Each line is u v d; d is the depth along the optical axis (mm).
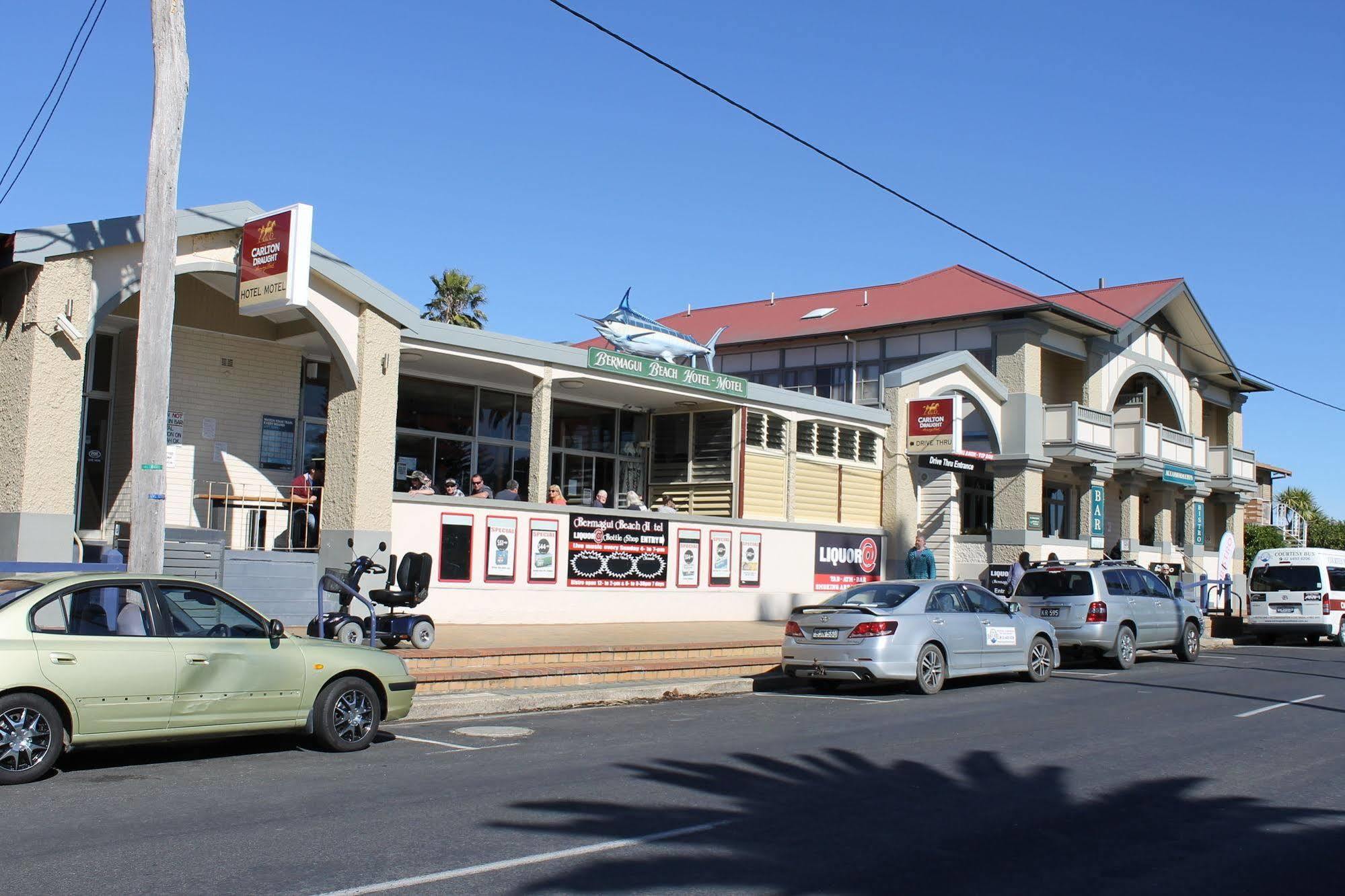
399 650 13648
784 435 23844
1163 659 22016
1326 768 10305
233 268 15367
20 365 13672
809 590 23844
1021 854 7094
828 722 12453
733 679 15680
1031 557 28094
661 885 6207
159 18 11336
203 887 5938
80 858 6445
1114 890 6402
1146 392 35094
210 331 17891
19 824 7207
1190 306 35906
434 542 17375
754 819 7773
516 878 6246
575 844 6992
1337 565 30219
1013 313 29312
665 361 21688
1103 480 31234
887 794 8719
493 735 11195
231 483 18047
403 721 11992
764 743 10914
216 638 9422
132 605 9102
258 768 9305
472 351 18172
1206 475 37031
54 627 8656
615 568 19891
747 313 38656
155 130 11320
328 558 16469
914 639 15023
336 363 16703
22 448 13430
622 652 15656
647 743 10828
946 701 14555
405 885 6055
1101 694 15562
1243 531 41156
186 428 17547
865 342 32344
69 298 13820
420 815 7645
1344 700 15641
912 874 6574
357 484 16250
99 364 17297
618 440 24047
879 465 26312
